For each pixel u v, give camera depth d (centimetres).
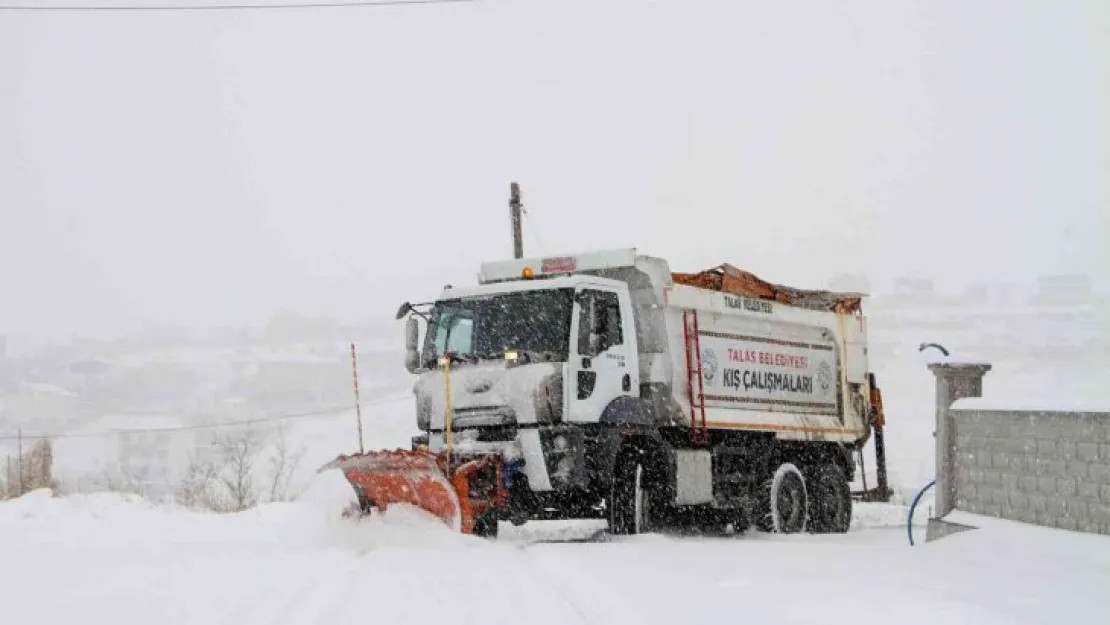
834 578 989
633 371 1580
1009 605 823
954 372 1360
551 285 1506
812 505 1977
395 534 1323
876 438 2180
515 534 1698
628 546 1344
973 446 1307
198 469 3819
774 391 1909
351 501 1459
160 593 899
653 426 1603
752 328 1866
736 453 1786
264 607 827
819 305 2070
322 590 923
